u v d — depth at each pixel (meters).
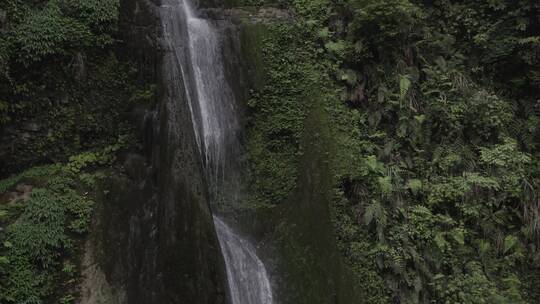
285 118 9.62
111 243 7.55
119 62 9.08
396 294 8.39
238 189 9.45
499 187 9.82
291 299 8.34
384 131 9.98
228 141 9.63
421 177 9.92
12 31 8.15
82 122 8.69
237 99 9.82
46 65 8.44
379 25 10.02
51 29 8.34
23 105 8.25
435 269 8.89
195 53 9.90
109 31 8.97
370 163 9.10
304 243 8.66
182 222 7.39
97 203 7.81
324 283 8.20
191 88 9.41
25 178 7.89
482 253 9.35
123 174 8.31
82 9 8.72
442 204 9.68
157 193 7.82
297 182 9.23
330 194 8.65
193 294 7.08
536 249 9.83
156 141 8.26
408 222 9.08
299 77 9.82
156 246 7.45
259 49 9.96
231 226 9.05
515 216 10.09
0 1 8.10
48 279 6.94
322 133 9.18
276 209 9.23
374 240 8.70
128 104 8.98
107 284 7.26
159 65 8.77
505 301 8.37
